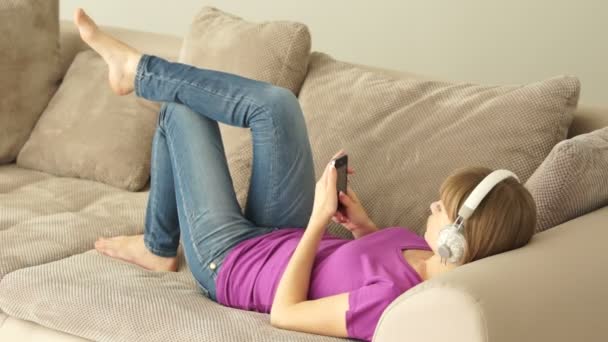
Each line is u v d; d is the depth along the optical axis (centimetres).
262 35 243
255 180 199
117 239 208
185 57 255
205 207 191
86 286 180
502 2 328
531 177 181
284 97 196
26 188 250
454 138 205
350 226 192
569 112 203
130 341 164
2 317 188
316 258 175
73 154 260
